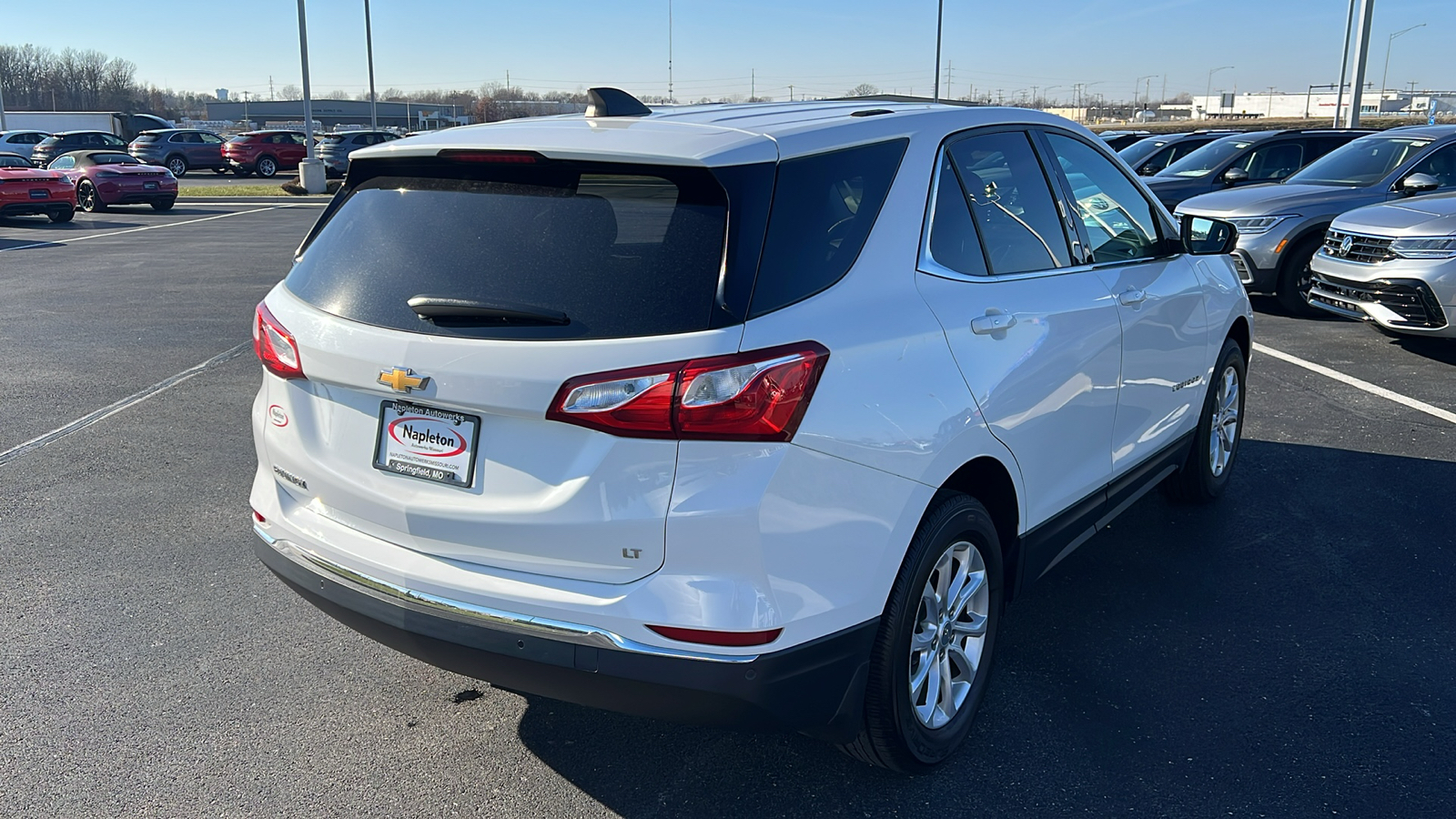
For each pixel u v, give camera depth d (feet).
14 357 28.14
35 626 12.85
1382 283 26.20
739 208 7.88
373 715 10.92
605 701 8.10
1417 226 25.76
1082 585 13.85
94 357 28.09
